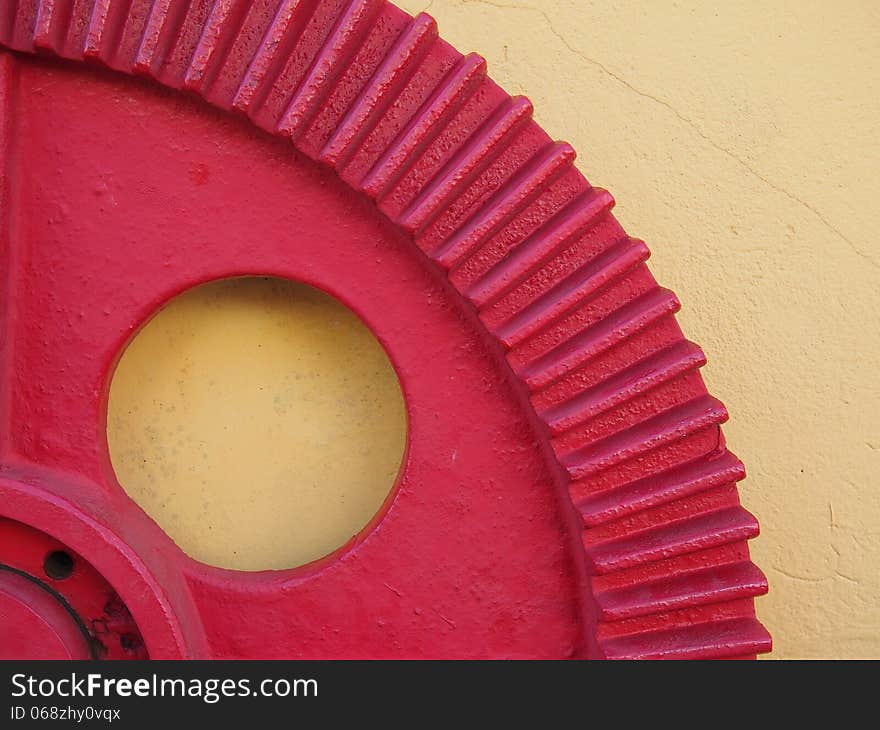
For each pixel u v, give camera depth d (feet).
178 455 6.54
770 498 6.32
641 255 5.53
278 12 5.37
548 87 6.17
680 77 6.19
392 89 5.49
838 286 6.25
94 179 5.80
